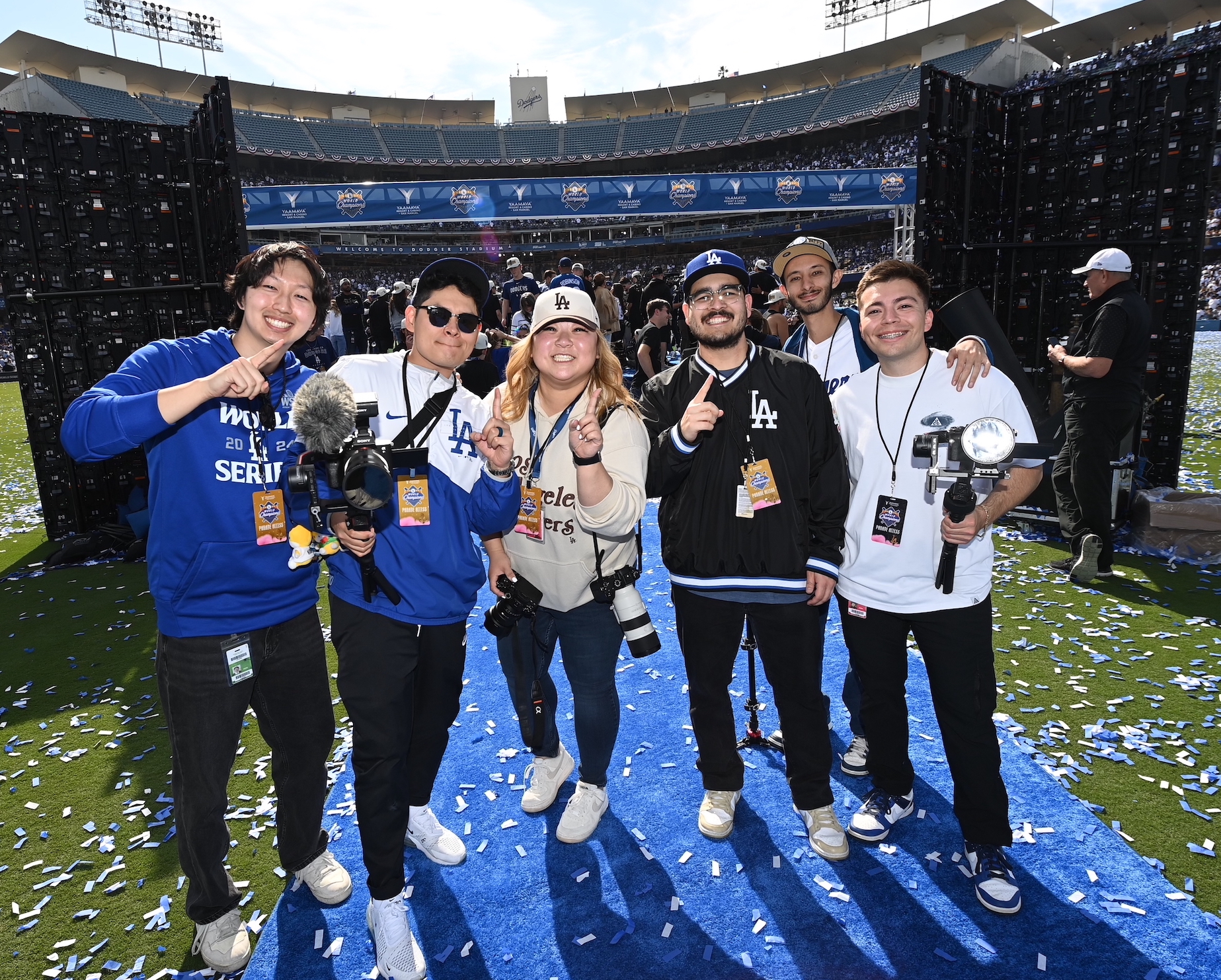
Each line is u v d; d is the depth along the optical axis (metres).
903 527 2.13
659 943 2.02
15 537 6.59
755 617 2.26
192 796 1.89
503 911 2.16
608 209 15.46
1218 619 3.93
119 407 1.59
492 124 47.53
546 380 2.19
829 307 2.71
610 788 2.70
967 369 2.07
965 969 1.89
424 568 1.99
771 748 2.91
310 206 13.82
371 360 2.09
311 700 2.07
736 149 40.09
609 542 2.20
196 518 1.80
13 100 29.30
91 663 3.98
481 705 3.36
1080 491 4.55
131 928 2.17
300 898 2.25
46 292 6.01
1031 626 3.94
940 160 5.82
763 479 2.13
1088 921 2.00
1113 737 2.88
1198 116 5.54
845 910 2.10
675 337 12.16
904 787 2.37
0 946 2.11
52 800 2.80
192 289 6.32
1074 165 6.10
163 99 36.22
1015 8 33.47
